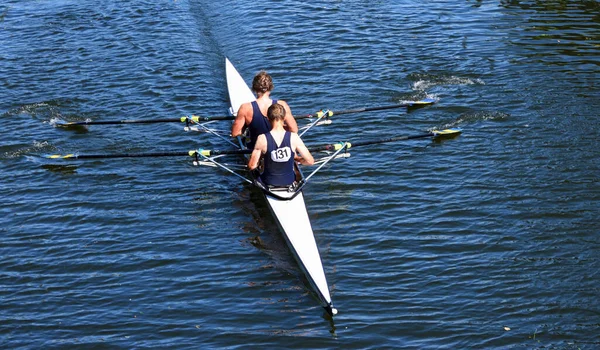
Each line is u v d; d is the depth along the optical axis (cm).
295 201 3206
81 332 2514
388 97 4556
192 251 3022
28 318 2598
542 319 2511
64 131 4284
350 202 3366
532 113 4191
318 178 3625
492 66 4941
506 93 4491
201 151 3584
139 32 6166
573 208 3186
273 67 5175
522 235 3011
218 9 6781
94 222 3266
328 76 4941
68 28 6316
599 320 2495
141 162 3891
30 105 4647
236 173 3538
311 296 2703
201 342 2452
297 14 6359
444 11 6222
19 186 3622
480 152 3769
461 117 4206
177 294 2723
